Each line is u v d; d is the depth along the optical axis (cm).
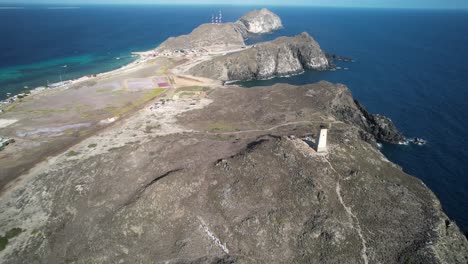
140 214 5638
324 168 6600
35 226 5538
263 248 5344
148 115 10419
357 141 8131
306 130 8850
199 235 5422
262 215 5697
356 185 6400
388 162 7619
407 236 5578
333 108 10881
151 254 5188
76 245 5216
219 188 6091
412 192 6569
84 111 10888
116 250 5175
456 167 8781
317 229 5553
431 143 10100
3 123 9894
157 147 7662
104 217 5669
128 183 6375
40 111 10925
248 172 6378
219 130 9106
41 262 4988
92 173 6706
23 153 7956
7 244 5194
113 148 8019
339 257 5209
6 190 6412
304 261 5209
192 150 7419
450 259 5322
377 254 5278
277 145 7088
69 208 5881
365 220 5822
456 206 7269
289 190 6100
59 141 8600
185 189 6044
